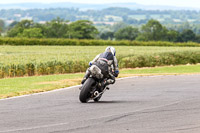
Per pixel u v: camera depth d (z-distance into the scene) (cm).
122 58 12381
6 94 4541
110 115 3197
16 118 3023
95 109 3519
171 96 4553
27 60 10425
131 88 5541
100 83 4025
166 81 6681
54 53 15962
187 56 14212
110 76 4141
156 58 13200
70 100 4147
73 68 10338
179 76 7850
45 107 3619
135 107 3659
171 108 3603
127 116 3158
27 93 4738
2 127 2681
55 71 9981
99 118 3056
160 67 12388
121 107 3653
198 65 13475
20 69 9231
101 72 3941
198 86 5766
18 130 2589
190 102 4009
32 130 2594
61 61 10162
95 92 3928
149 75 8125
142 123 2873
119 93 4944
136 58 12406
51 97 4400
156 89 5381
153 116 3169
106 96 4631
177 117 3131
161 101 4103
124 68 11988
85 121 2927
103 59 4066
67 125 2769
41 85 5647
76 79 6775
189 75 8162
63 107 3628
